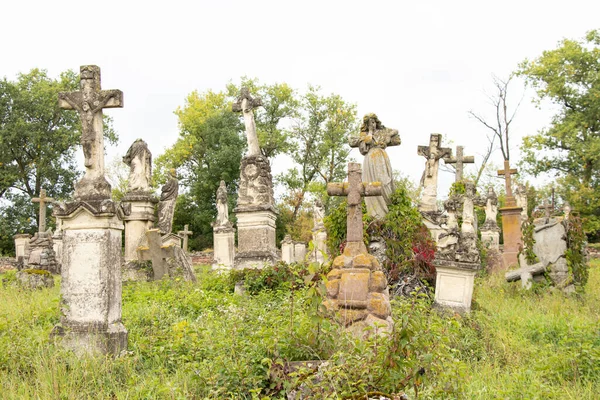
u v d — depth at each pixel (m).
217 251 30.50
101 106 9.87
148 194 21.20
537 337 10.44
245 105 22.27
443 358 6.55
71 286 9.34
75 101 9.92
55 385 7.10
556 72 52.59
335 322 7.73
